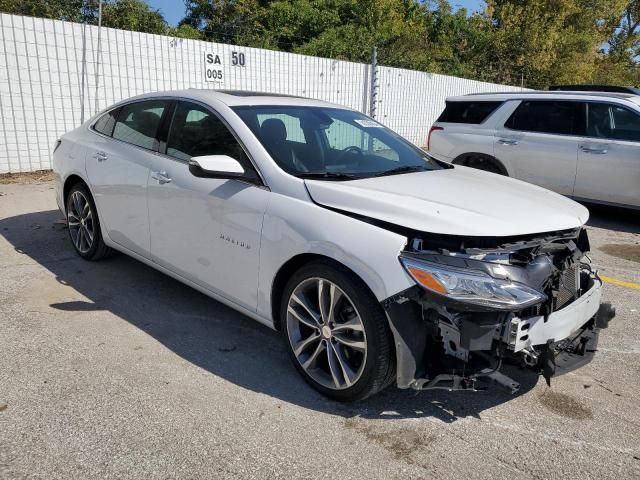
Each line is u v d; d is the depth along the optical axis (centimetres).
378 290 264
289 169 326
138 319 394
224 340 368
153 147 411
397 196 294
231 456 252
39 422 270
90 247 494
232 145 352
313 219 294
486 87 1827
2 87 832
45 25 855
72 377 312
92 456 247
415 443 268
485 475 247
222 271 349
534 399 314
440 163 420
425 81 1591
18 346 345
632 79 3919
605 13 3550
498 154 805
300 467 247
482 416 295
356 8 2334
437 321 264
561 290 290
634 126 703
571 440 276
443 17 2830
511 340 259
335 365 296
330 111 423
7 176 856
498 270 262
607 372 349
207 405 291
